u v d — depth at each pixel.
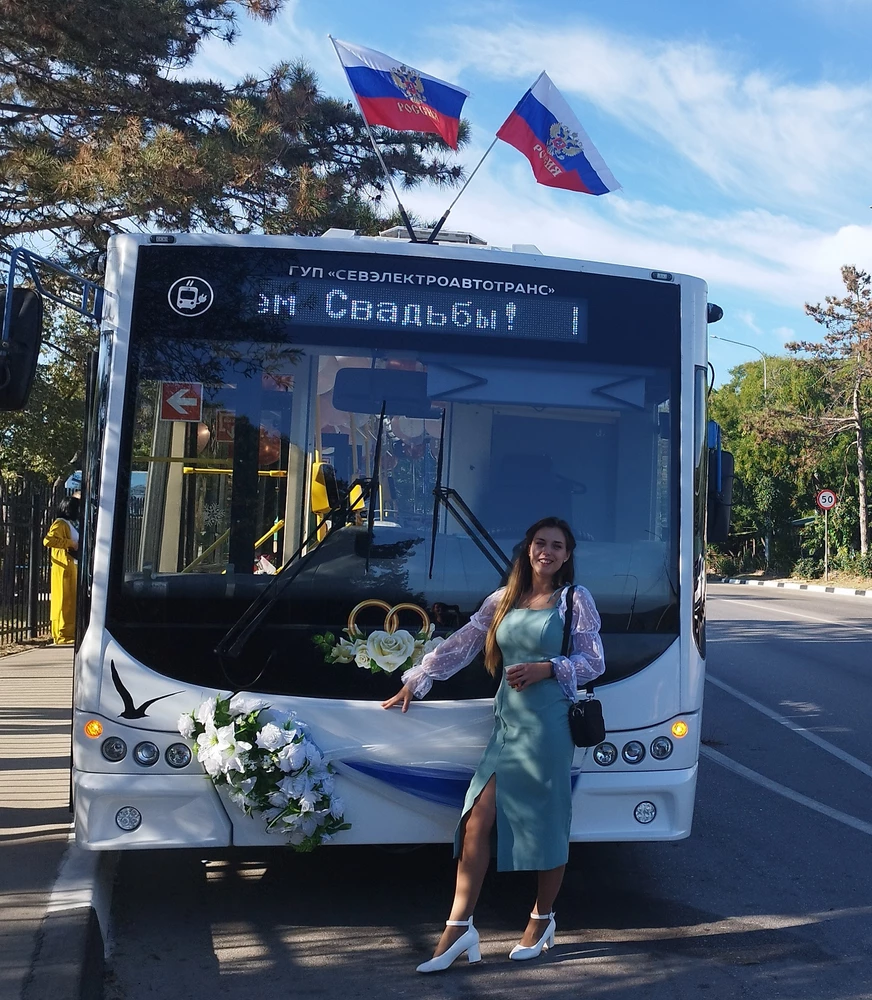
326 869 6.38
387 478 5.36
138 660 5.08
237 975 4.86
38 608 16.92
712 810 7.86
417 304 5.52
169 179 12.83
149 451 5.27
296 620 5.17
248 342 5.39
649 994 4.69
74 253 14.93
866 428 42.50
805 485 46.06
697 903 5.89
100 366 5.36
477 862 4.91
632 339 5.64
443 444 5.43
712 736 10.58
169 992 4.68
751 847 6.95
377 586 5.25
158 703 5.06
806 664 15.86
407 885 6.13
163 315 5.37
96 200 13.30
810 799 8.17
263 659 5.12
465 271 5.56
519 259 5.60
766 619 23.20
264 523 5.29
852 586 36.41
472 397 5.48
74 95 14.11
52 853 5.96
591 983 4.81
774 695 13.07
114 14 13.11
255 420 5.35
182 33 13.95
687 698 5.39
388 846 5.48
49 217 14.44
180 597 5.13
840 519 42.72
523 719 4.85
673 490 5.55
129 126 13.16
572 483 5.47
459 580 5.31
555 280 5.62
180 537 5.22
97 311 5.47
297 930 5.42
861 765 9.34
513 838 4.84
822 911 5.77
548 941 5.11
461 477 5.41
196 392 5.34
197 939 5.29
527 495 5.43
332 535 5.27
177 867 6.36
